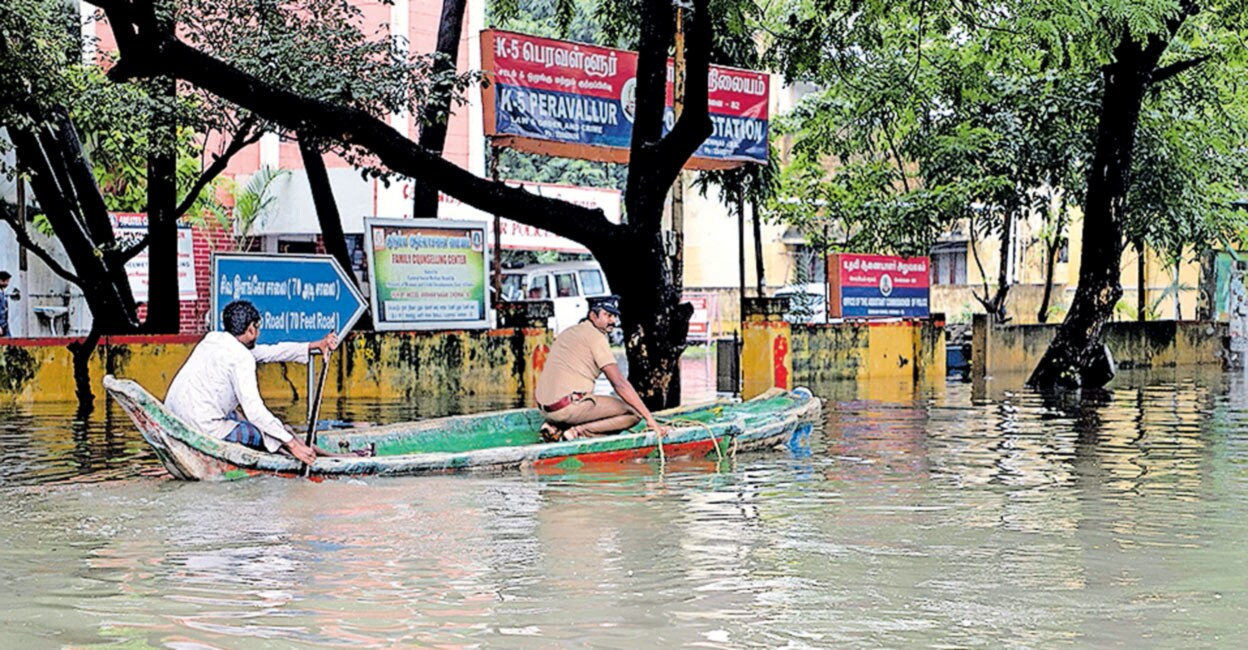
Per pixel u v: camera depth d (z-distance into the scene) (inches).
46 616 301.4
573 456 535.5
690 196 1809.8
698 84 719.1
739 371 1055.6
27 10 719.7
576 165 2015.3
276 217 1362.0
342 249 975.0
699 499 461.1
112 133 876.6
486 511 433.7
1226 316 1439.5
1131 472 536.4
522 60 824.3
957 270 1913.1
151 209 915.4
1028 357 1212.5
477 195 707.4
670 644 279.9
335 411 811.4
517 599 316.5
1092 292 1036.5
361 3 1370.6
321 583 332.5
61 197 855.1
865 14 847.7
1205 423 745.0
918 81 1171.3
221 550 371.6
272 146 1400.1
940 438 661.3
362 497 458.0
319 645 279.1
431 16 1418.6
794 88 1732.3
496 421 602.2
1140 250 1283.2
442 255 936.3
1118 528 409.4
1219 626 294.8
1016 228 1770.4
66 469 531.5
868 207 1243.8
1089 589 328.5
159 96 840.9
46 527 404.5
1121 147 1027.3
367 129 679.1
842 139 1336.1
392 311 919.0
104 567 350.6
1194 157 1181.1
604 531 401.4
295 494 462.0
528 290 1619.1
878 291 1166.3
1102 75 1132.5
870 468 544.7
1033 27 823.7
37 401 848.9
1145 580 338.0
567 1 855.1
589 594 321.4
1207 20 1081.4
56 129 869.8
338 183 1333.7
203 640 282.5
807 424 645.3
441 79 819.4
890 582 334.6
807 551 372.2
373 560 358.9
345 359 923.4
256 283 714.8
